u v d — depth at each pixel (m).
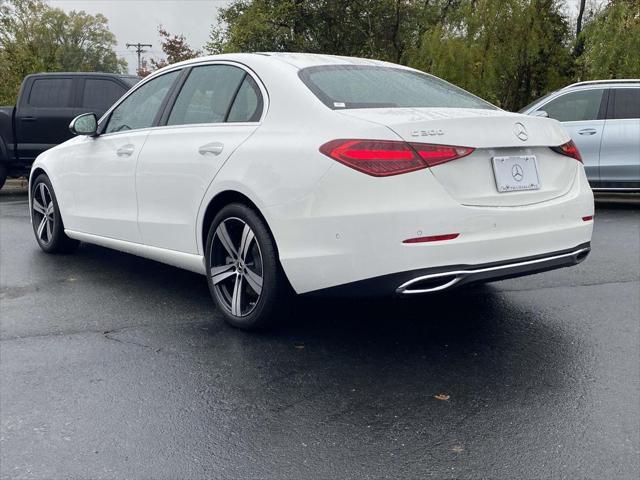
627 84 9.47
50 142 11.12
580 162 4.21
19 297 4.97
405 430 2.92
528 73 17.81
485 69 16.89
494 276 3.55
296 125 3.79
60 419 3.05
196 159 4.30
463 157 3.50
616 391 3.30
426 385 3.37
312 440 2.84
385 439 2.84
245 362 3.68
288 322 4.31
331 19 21.17
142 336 4.10
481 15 16.97
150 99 5.12
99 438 2.88
